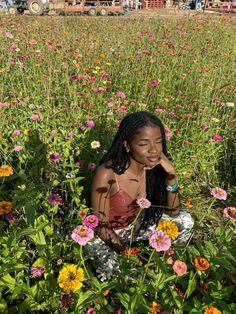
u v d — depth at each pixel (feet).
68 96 12.51
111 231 6.98
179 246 5.76
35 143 9.12
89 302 4.91
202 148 10.85
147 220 7.66
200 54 19.42
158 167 7.27
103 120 11.05
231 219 5.49
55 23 27.78
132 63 16.89
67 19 32.35
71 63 15.78
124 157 6.53
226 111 13.12
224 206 9.98
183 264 4.70
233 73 16.94
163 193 7.55
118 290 5.23
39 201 7.04
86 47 18.70
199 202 9.99
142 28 26.43
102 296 5.42
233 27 30.45
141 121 6.03
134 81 14.99
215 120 11.53
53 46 17.46
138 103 12.12
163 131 6.39
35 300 5.54
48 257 5.63
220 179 10.98
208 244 5.72
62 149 9.36
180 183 9.99
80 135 9.77
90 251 7.29
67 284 4.49
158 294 5.40
